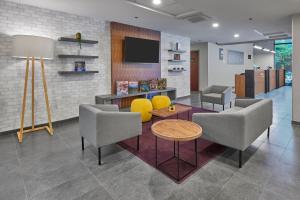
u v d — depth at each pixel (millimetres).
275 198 1793
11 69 3697
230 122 2350
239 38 7945
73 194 1882
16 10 3686
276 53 14547
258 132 2707
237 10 4207
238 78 7777
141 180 2100
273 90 10031
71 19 4457
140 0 3807
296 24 4266
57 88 4355
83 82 4812
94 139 2416
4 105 3654
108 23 5238
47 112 4078
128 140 3242
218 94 5574
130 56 5699
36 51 3268
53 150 2889
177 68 7422
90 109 2525
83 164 2455
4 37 3580
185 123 2639
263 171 2250
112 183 2051
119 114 2523
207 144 3068
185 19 4953
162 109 3959
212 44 9531
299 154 2680
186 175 2182
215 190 1916
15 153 2795
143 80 6141
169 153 2752
